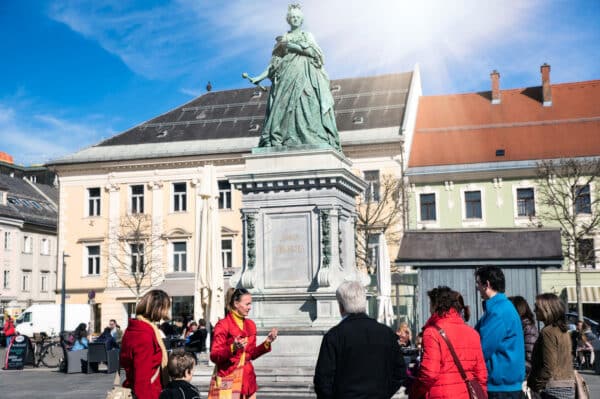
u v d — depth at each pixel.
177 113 56.84
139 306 7.38
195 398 6.72
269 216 16.09
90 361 22.78
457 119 52.66
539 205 47.25
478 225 48.12
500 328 7.30
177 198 52.34
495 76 53.81
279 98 16.92
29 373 23.38
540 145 48.94
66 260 53.53
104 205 53.41
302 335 15.11
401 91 53.50
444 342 6.55
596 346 21.50
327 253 15.58
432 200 49.12
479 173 48.41
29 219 65.81
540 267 18.69
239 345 8.09
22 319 46.78
